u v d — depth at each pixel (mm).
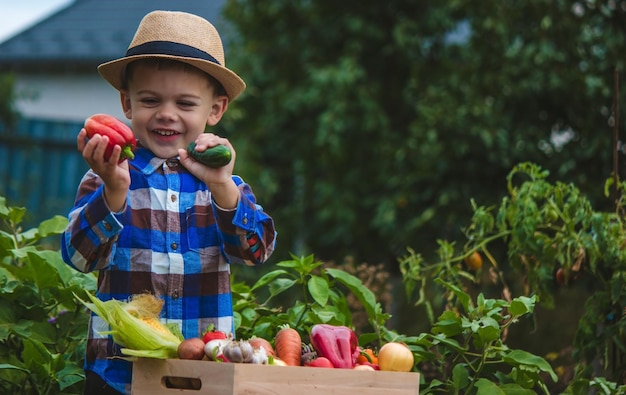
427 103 7777
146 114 2680
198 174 2543
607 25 7051
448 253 4156
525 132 7172
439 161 7242
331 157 8727
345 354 2604
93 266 2557
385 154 8359
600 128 6703
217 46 2814
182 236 2670
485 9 7707
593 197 6320
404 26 8531
